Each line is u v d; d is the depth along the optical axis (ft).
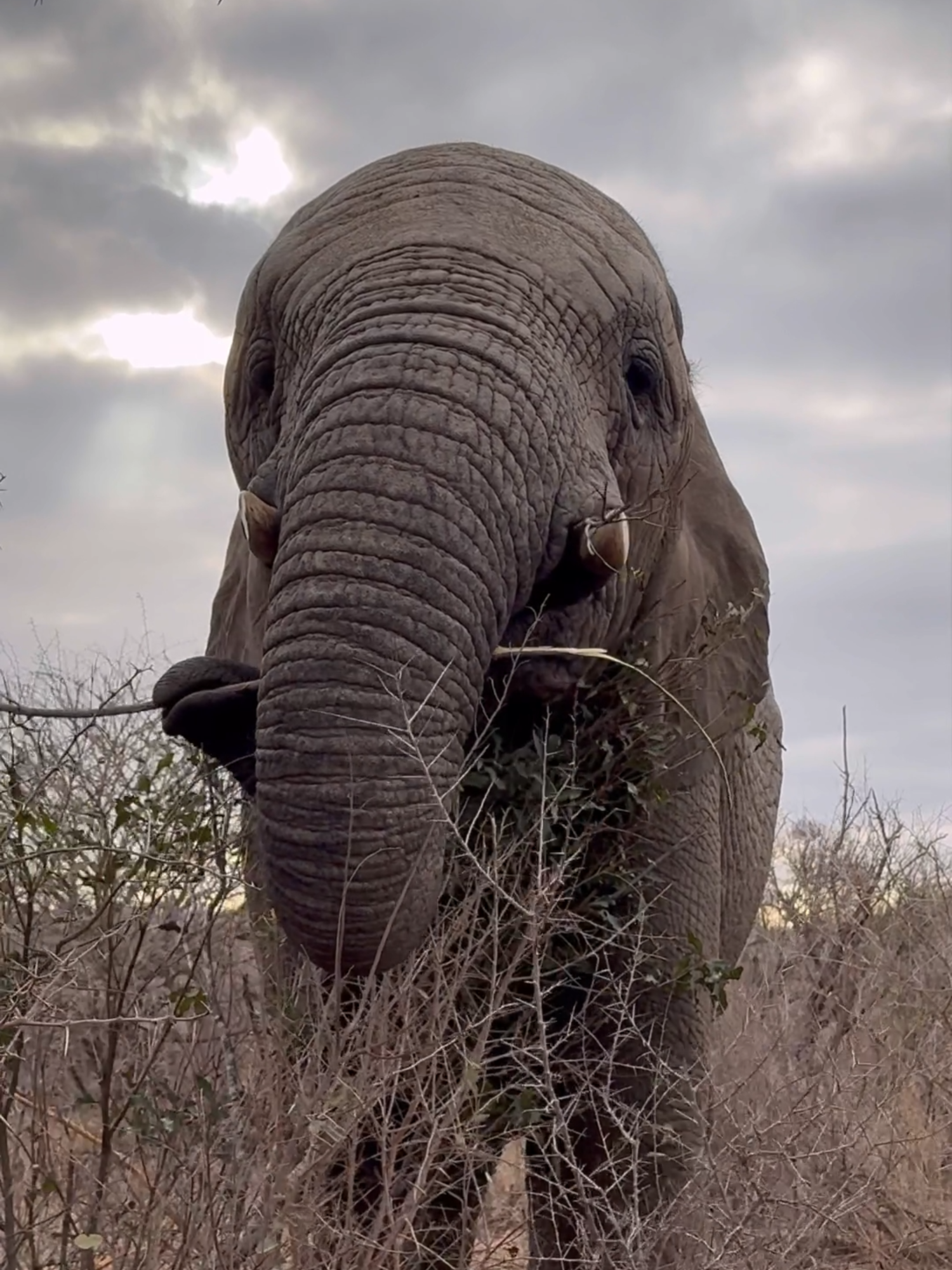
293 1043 15.66
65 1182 16.35
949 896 29.07
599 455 14.65
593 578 14.25
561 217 15.58
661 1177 16.79
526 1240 20.30
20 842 15.01
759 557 18.48
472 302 14.37
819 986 25.59
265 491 14.33
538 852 15.69
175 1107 14.90
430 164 15.93
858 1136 18.01
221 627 18.65
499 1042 15.76
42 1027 15.47
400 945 12.39
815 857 29.91
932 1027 22.77
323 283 14.94
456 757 12.87
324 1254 14.34
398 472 13.19
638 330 15.66
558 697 14.89
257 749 12.75
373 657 12.51
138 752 16.92
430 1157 14.37
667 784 17.26
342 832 12.19
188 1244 14.48
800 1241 17.22
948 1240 20.10
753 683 18.21
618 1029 15.81
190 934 16.29
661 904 17.11
